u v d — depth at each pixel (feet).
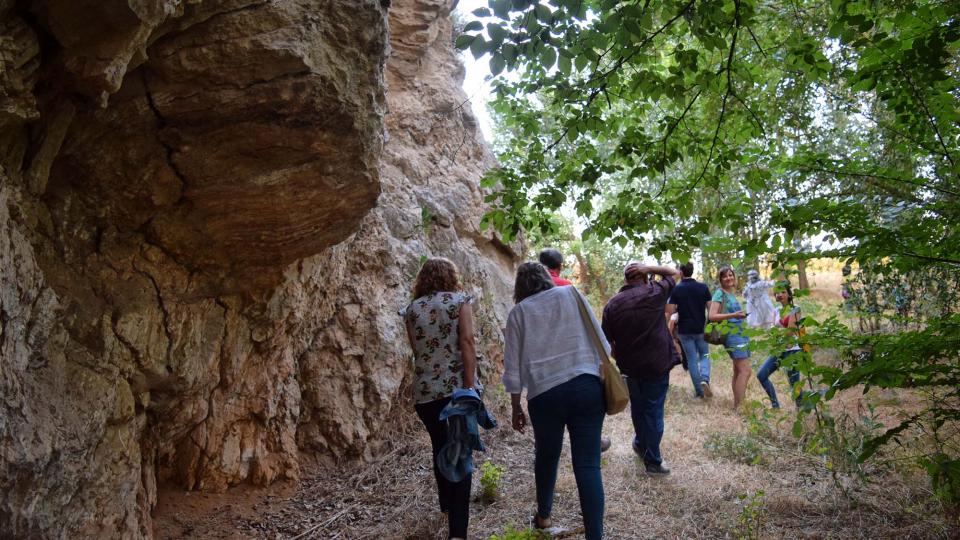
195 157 9.93
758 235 12.74
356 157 10.73
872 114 17.47
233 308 13.07
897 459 14.15
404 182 22.48
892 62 10.30
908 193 11.28
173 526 12.87
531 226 15.88
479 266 23.85
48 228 9.72
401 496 14.58
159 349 11.25
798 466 15.55
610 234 15.34
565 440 18.44
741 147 15.51
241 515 13.58
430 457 16.85
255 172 10.27
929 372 9.12
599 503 11.27
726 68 13.51
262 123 9.68
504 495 14.64
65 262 9.95
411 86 24.80
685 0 12.58
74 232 10.03
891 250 9.91
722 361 30.45
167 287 11.30
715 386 26.30
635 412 16.08
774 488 14.32
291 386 15.70
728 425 19.80
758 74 14.84
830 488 13.85
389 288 19.15
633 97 15.70
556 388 11.62
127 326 10.44
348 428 16.52
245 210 10.80
